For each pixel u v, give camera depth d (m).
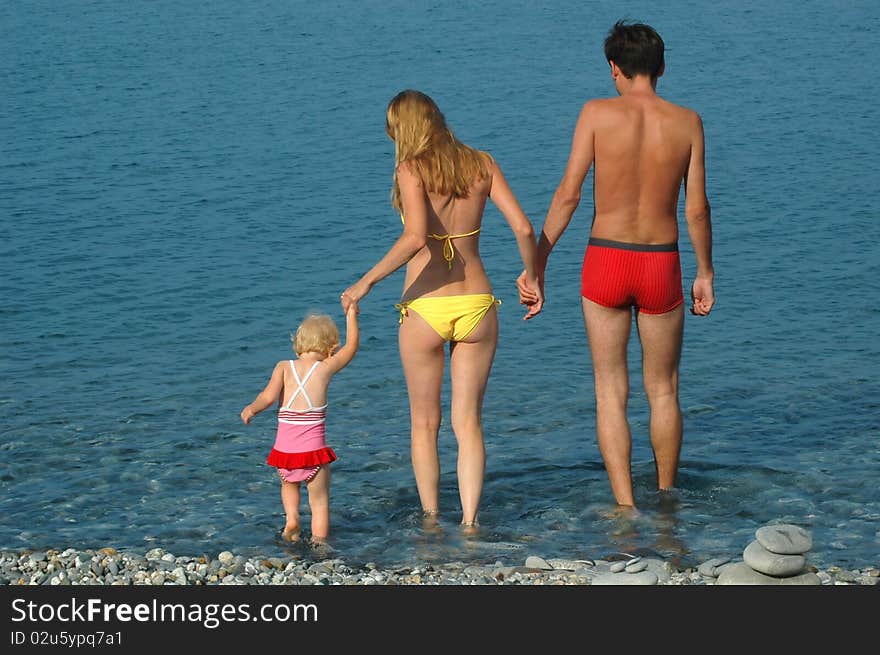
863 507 9.10
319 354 8.68
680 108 8.82
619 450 9.20
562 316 15.62
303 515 9.16
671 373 9.31
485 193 8.70
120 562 8.02
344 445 10.89
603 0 61.47
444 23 53.25
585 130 8.77
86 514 9.19
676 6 58.81
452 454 10.66
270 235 20.52
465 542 8.54
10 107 34.53
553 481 9.93
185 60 43.59
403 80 38.16
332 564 8.02
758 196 22.77
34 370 13.42
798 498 9.34
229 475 10.09
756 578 7.39
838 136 28.72
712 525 8.83
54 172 25.84
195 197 23.45
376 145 28.58
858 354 13.66
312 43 47.56
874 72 38.34
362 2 61.75
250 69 41.12
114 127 31.41
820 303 15.92
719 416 11.58
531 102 33.94
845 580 7.54
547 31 49.94
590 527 8.84
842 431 11.03
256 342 14.69
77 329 15.16
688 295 16.58
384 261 8.37
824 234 19.81
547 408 11.97
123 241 20.05
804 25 51.03
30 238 20.22
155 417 11.72
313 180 24.95
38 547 8.50
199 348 14.41
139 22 55.41
